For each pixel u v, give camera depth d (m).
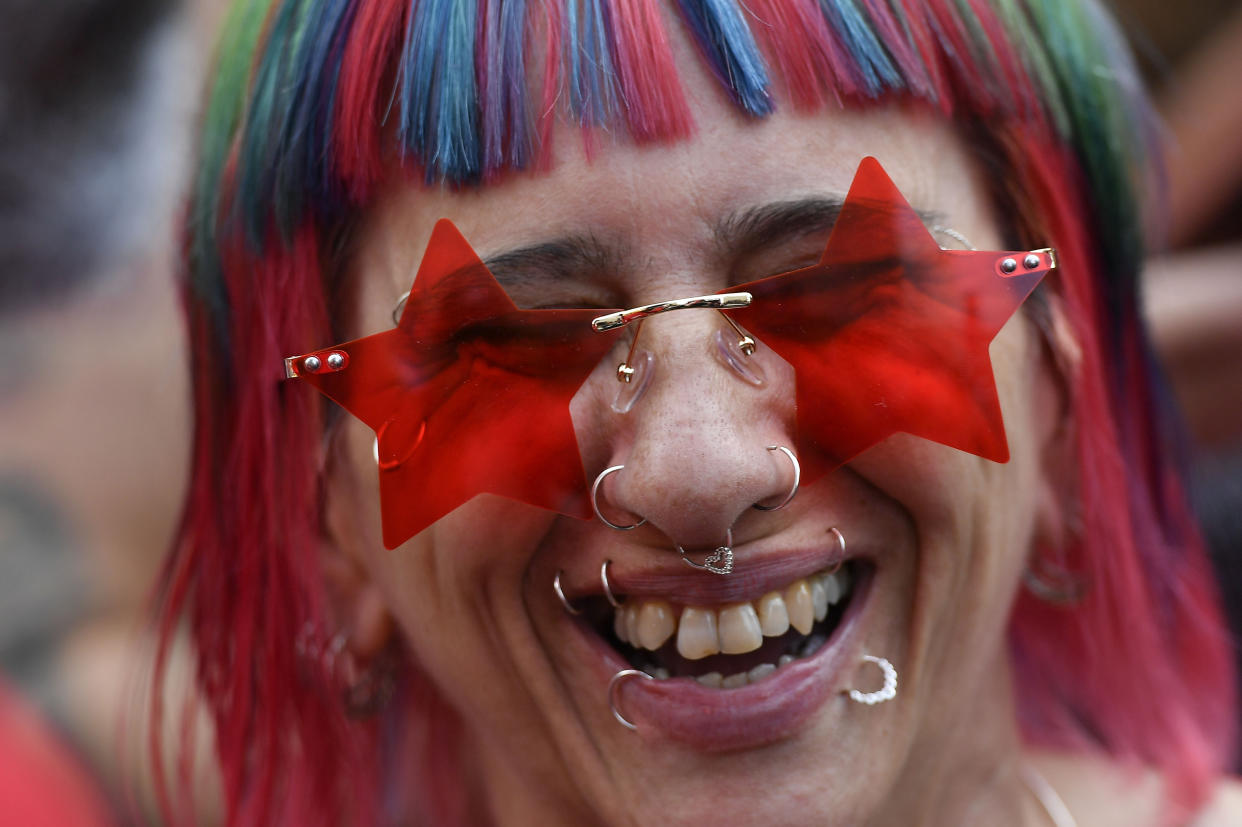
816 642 1.43
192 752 1.82
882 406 1.27
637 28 1.22
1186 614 1.85
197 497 1.67
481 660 1.43
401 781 1.84
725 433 1.22
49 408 2.38
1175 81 3.49
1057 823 1.71
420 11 1.28
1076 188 1.54
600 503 1.30
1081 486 1.57
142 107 2.38
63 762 2.04
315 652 1.59
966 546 1.37
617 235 1.24
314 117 1.36
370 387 1.31
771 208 1.24
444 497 1.32
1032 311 1.46
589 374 1.28
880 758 1.37
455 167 1.25
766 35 1.24
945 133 1.36
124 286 2.44
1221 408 2.89
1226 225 3.43
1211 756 1.82
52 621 2.25
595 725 1.40
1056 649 1.80
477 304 1.26
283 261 1.43
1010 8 1.41
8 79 2.29
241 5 1.52
